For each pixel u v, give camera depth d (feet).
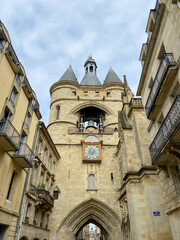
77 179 91.86
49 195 74.13
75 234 81.87
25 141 56.13
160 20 39.68
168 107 37.88
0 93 41.73
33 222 61.36
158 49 42.96
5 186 43.45
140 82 57.06
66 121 111.55
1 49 42.22
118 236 79.30
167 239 45.47
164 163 38.58
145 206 53.47
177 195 35.24
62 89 125.29
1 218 40.83
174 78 33.76
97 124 139.33
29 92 57.77
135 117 65.31
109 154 100.27
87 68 184.75
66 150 100.58
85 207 85.10
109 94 128.98
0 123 40.24
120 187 88.22
